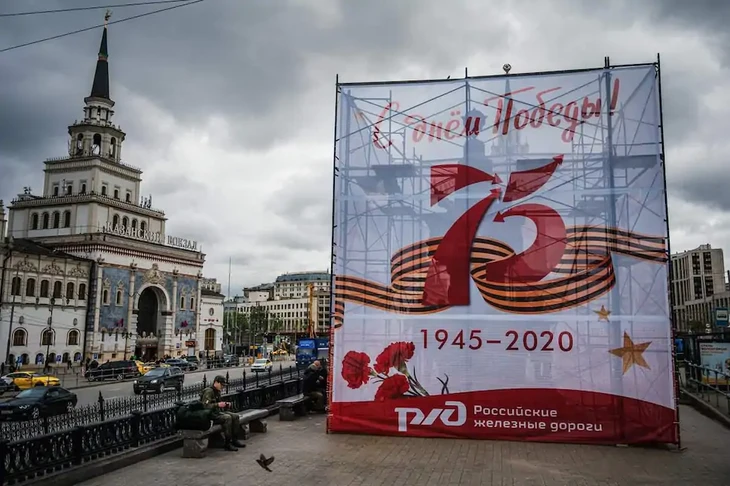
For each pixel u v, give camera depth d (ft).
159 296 242.58
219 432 39.68
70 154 241.14
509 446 40.45
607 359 41.78
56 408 79.56
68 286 203.82
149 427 38.70
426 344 44.39
